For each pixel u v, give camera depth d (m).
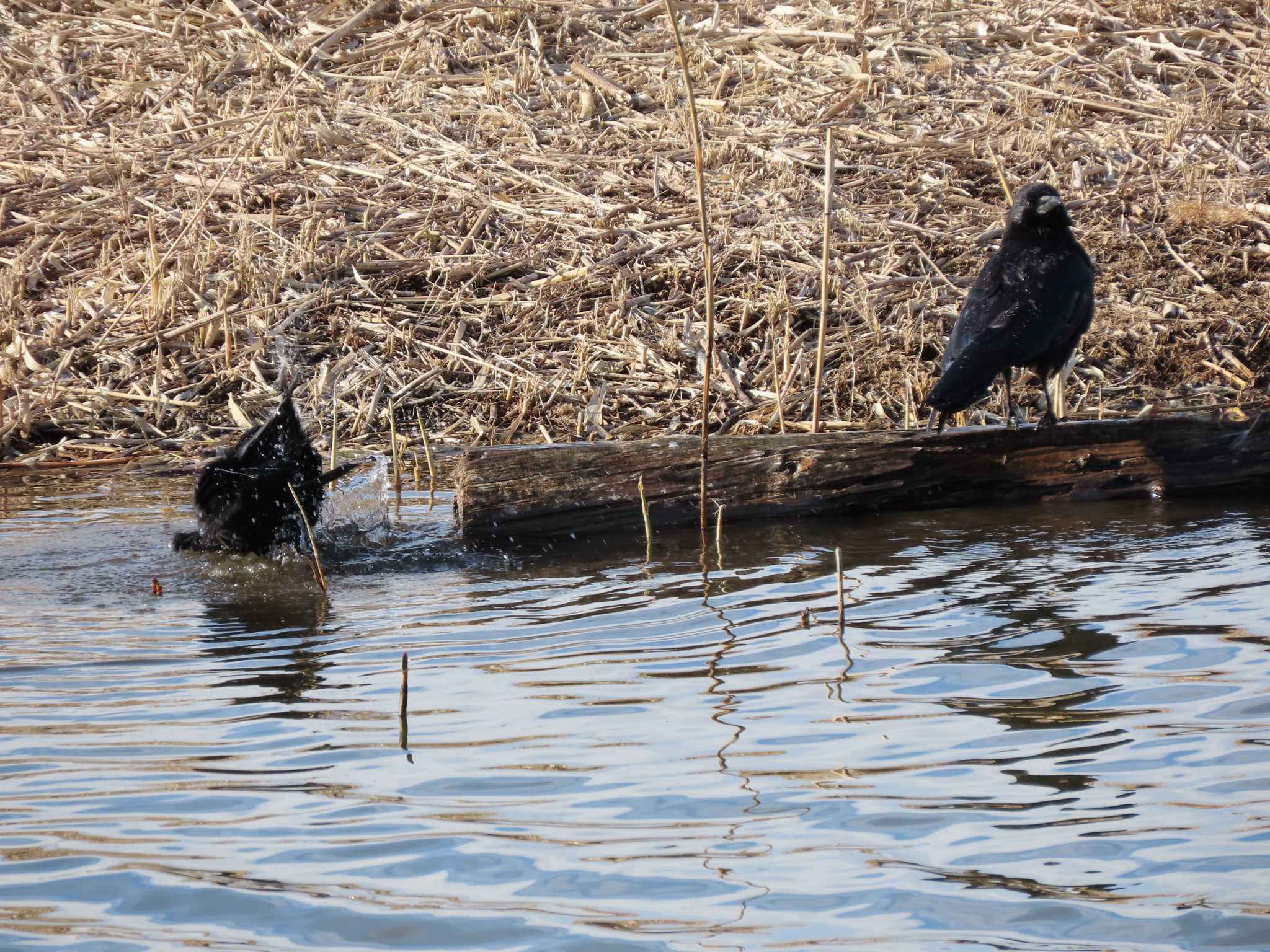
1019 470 12.80
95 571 11.47
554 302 18.23
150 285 18.19
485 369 17.08
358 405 16.61
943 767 6.89
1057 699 7.75
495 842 6.21
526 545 12.16
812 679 8.21
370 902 5.71
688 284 18.44
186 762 7.19
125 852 6.18
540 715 7.75
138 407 16.70
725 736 7.36
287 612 10.20
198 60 23.98
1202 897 5.59
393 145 21.77
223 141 21.78
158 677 8.62
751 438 12.59
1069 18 25.50
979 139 21.86
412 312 18.20
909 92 23.33
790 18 25.38
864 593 10.06
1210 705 7.56
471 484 12.22
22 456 15.70
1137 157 21.47
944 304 17.94
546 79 23.62
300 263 18.67
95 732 7.63
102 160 21.61
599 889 5.79
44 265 19.27
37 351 17.52
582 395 16.58
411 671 8.62
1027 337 12.25
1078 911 5.52
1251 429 12.90
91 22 26.02
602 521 12.34
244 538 11.90
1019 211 12.69
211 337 17.61
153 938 5.45
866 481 12.55
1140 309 18.12
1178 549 11.02
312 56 21.91
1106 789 6.59
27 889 5.85
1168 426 12.88
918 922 5.47
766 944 5.34
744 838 6.21
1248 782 6.60
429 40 24.59
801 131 21.88
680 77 23.44
